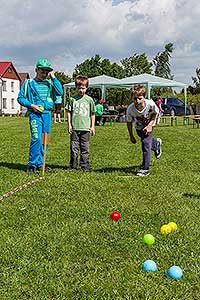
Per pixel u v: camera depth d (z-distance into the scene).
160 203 5.77
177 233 4.52
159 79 30.47
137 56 68.00
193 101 48.88
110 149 12.27
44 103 8.15
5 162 9.66
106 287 3.31
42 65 8.07
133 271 3.59
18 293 3.23
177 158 10.30
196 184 7.07
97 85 30.72
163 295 3.19
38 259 3.83
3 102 70.50
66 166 9.07
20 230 4.59
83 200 5.89
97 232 4.54
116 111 30.20
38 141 8.15
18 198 5.96
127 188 6.67
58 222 4.88
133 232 4.53
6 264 3.74
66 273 3.56
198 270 3.62
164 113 34.56
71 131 8.36
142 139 7.93
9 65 71.62
